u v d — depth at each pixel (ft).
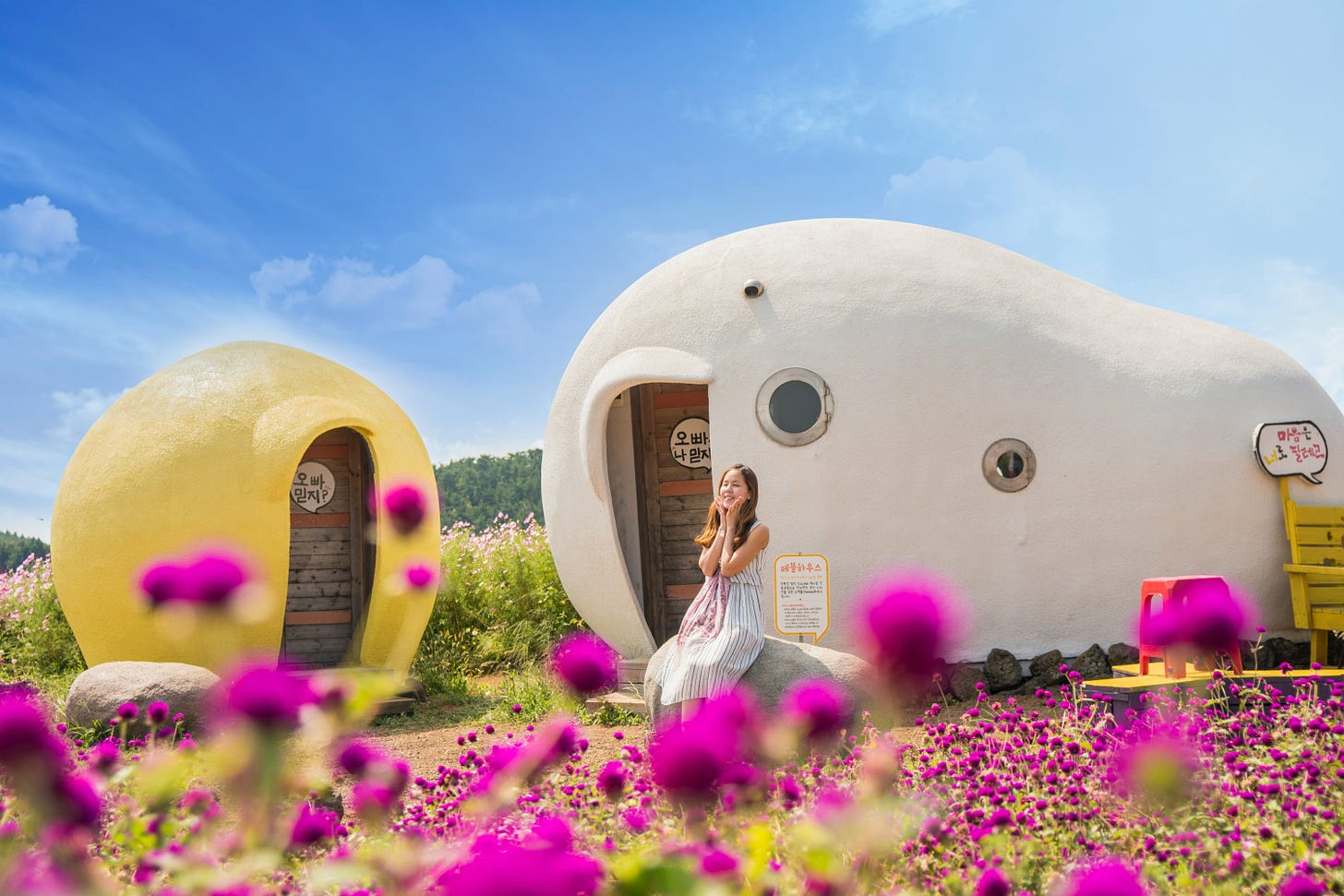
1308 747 13.53
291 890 8.59
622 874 3.92
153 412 27.25
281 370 28.43
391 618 27.35
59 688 31.71
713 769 4.40
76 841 4.31
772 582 23.95
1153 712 15.75
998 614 23.52
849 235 26.32
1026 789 12.67
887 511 23.71
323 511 32.63
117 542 26.03
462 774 13.62
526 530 44.16
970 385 24.08
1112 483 23.76
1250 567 23.85
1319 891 7.81
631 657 26.35
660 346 25.64
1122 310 26.00
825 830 6.27
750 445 24.49
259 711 3.91
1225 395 24.35
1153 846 10.29
